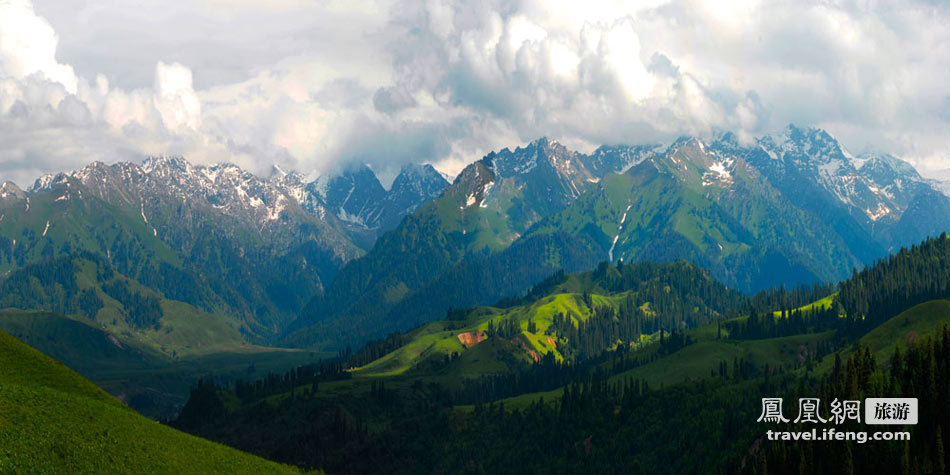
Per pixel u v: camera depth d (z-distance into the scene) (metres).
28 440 138.00
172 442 173.12
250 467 182.00
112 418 167.50
